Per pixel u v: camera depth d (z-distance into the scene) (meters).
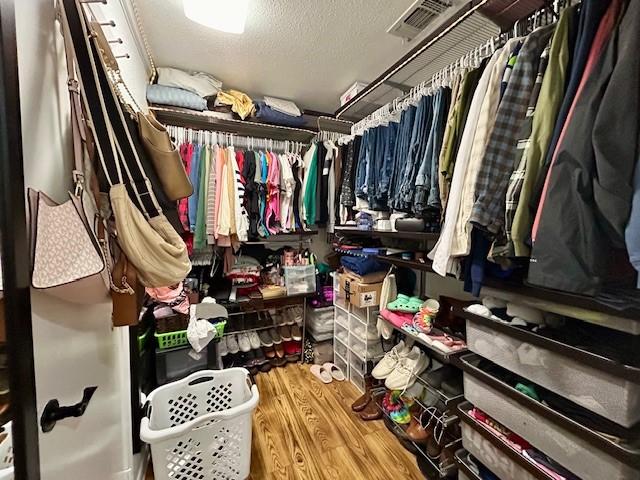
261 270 2.44
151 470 1.38
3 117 0.44
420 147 1.28
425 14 1.44
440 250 1.00
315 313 2.48
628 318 0.65
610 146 0.56
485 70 0.91
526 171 0.72
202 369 1.74
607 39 0.61
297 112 2.40
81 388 0.73
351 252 2.11
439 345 1.30
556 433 0.81
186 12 1.36
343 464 1.40
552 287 0.64
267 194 2.21
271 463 1.40
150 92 1.87
